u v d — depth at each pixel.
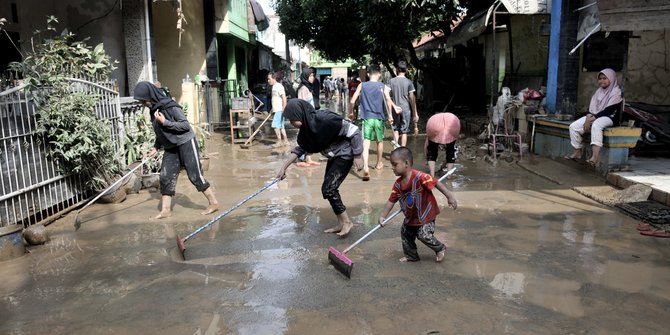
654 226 5.55
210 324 3.61
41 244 5.39
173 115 6.15
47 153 6.23
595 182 7.47
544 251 4.92
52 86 6.20
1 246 4.91
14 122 5.66
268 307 3.85
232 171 9.16
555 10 9.91
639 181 6.84
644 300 3.87
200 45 15.55
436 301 3.90
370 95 8.21
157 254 5.05
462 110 17.69
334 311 3.77
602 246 5.04
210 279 4.41
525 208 6.40
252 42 22.02
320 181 8.19
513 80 13.70
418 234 4.57
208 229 5.82
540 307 3.78
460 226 5.73
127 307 3.90
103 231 5.81
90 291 4.21
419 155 10.57
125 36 10.55
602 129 7.57
